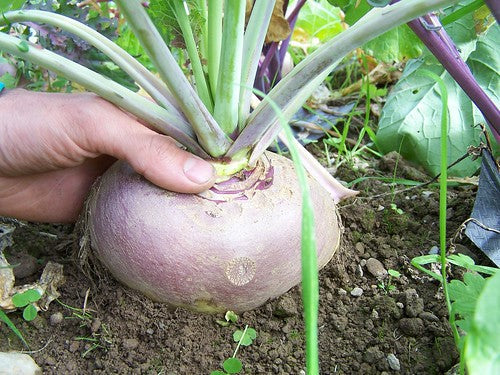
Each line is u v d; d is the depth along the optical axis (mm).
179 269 204
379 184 304
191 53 212
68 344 225
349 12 239
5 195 246
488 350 101
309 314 114
